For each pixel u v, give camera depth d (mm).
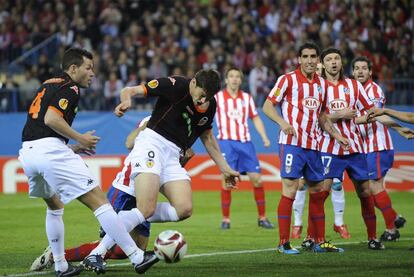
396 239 33719
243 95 43031
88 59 23688
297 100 28938
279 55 71875
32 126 23188
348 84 31312
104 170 62188
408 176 59094
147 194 23391
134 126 62688
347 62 69500
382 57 71000
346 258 27734
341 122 30609
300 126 28953
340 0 77875
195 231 38094
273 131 61656
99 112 62969
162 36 78188
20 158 23438
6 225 41188
